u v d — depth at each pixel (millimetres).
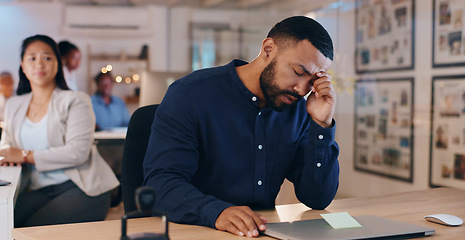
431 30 3783
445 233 997
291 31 1132
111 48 8195
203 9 8391
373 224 1014
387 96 4301
